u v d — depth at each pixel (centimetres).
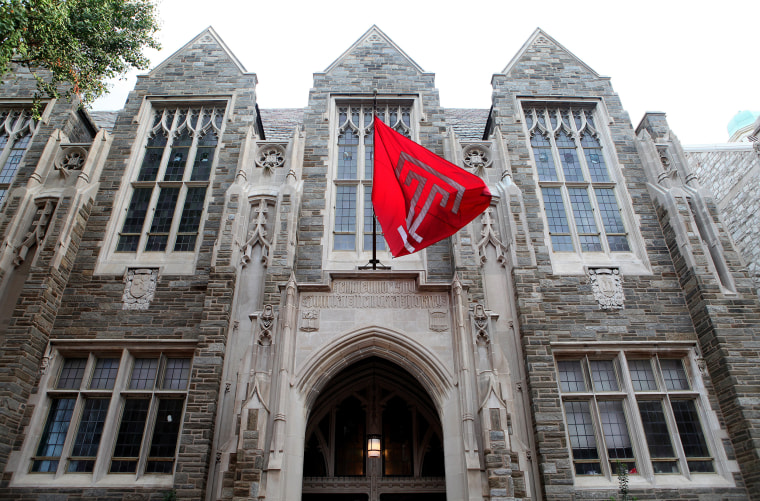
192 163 1421
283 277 1126
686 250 1202
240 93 1515
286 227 1198
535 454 998
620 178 1387
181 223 1329
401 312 1050
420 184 1001
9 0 1041
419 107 1502
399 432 1270
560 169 1417
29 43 1206
